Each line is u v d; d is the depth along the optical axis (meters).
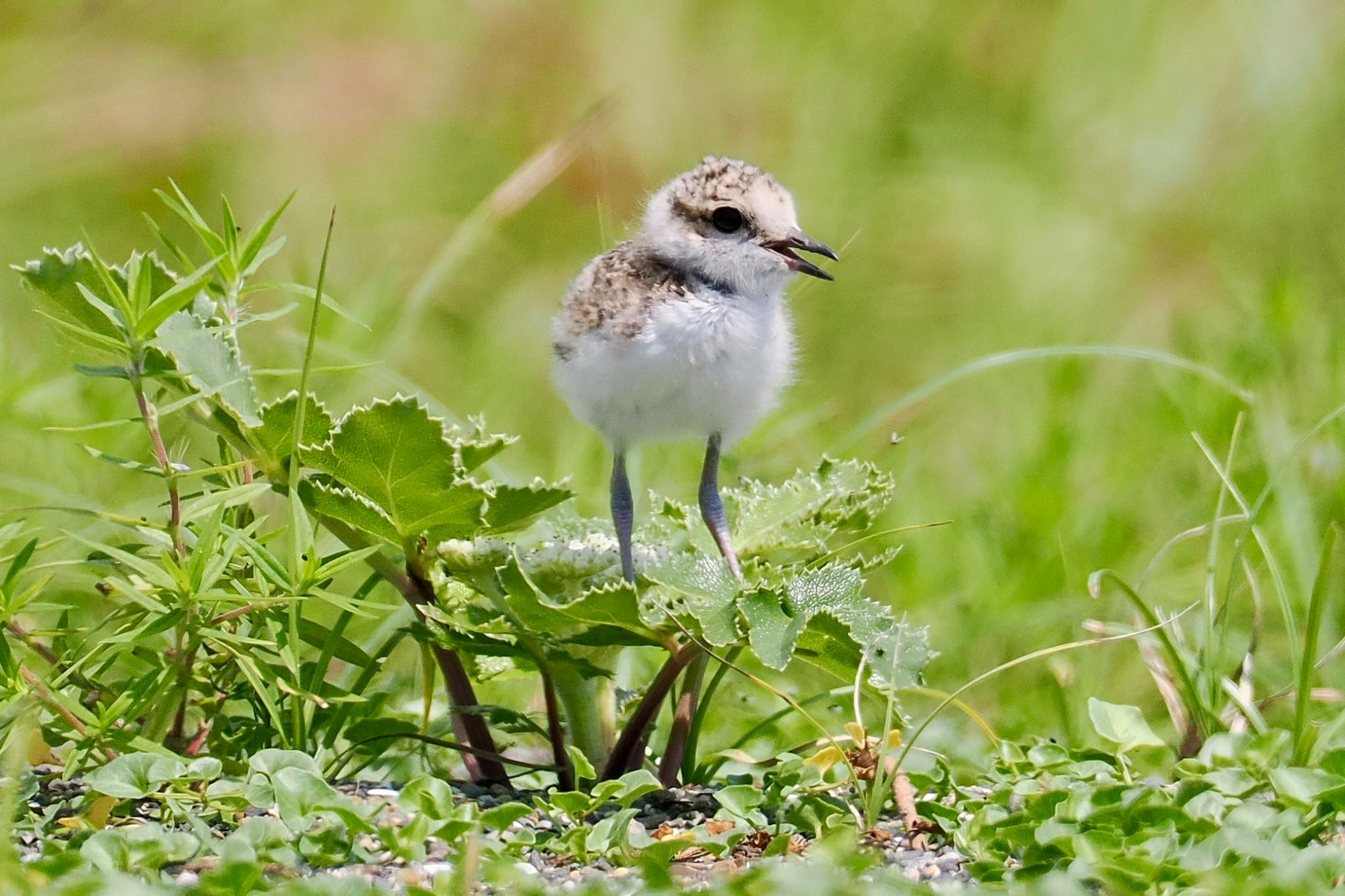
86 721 7.11
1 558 7.57
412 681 9.14
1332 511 11.09
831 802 7.30
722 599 7.40
